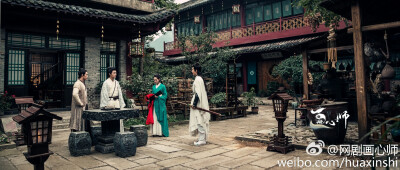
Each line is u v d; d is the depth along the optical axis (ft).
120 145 15.06
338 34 24.31
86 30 33.73
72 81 33.01
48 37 31.35
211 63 42.75
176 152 16.07
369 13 19.26
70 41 33.14
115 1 37.32
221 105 33.30
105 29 35.68
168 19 37.24
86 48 33.68
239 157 14.53
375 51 21.56
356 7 15.06
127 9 39.50
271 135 19.51
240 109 33.58
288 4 55.11
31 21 29.53
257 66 59.57
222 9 66.13
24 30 29.17
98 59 34.86
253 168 12.44
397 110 18.08
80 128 17.61
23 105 27.25
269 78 57.52
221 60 43.45
